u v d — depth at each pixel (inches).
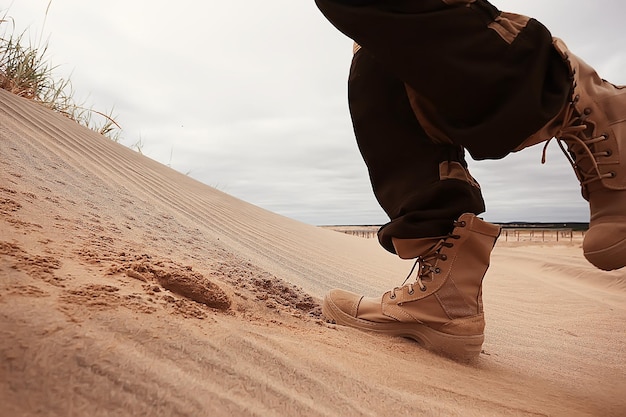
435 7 49.8
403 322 63.8
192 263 67.2
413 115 59.3
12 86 140.6
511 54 49.5
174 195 124.6
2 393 22.9
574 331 106.9
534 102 48.3
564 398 49.9
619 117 53.9
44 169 80.1
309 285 95.4
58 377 25.1
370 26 51.1
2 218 49.6
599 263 55.7
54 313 30.6
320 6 54.3
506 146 50.7
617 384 61.3
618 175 53.9
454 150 58.9
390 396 36.7
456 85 50.4
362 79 61.7
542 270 284.7
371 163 63.2
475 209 60.7
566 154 58.4
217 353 33.9
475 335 61.5
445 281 62.0
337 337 54.6
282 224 188.7
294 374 35.1
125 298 36.9
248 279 72.9
